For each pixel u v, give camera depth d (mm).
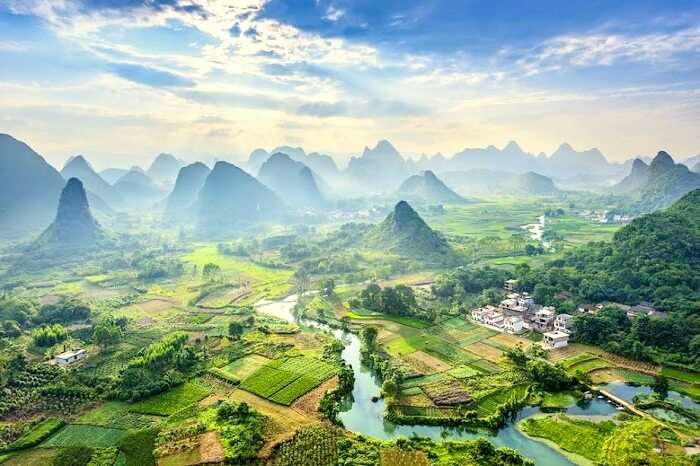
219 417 97938
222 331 154625
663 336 126812
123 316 168500
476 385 111438
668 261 171375
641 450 84062
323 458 84000
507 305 164375
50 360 128250
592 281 172875
